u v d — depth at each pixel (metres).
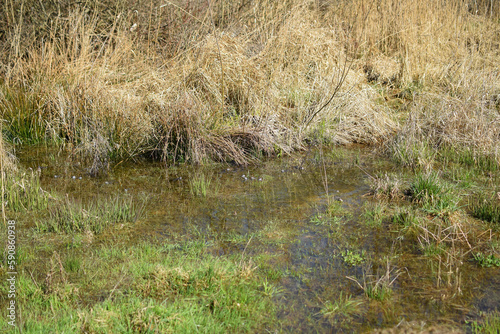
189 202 5.50
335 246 4.45
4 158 5.84
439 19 10.70
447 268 4.04
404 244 4.48
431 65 9.68
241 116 7.62
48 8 9.31
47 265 4.05
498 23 11.90
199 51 8.30
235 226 4.88
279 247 4.43
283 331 3.25
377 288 3.69
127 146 7.04
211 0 9.42
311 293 3.69
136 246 4.42
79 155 6.94
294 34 9.08
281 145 7.20
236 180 6.24
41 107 7.41
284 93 8.27
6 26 9.11
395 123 8.05
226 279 3.77
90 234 4.58
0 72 8.61
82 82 7.55
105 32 8.98
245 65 8.01
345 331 3.25
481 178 6.16
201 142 6.95
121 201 5.48
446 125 7.45
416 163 6.71
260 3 9.96
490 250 4.32
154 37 9.31
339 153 7.27
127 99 7.43
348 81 8.60
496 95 8.54
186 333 3.15
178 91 7.70
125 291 3.66
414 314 3.43
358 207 5.33
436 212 5.06
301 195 5.71
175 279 3.72
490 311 3.45
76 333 3.13
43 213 5.11
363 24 10.30
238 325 3.29
